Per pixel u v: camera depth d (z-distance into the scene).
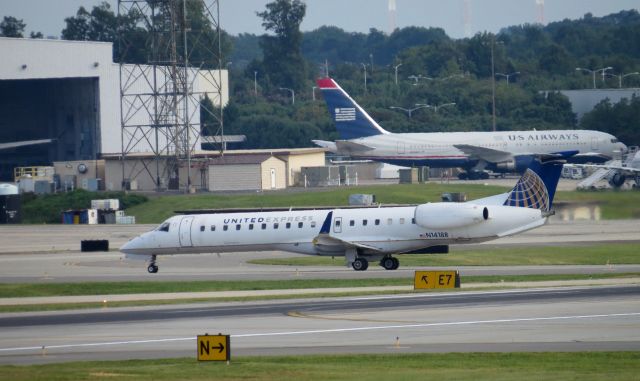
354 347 114.62
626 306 138.38
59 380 96.44
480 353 107.62
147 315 148.75
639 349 108.12
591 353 105.50
